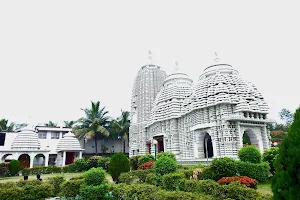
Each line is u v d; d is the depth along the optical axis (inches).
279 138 2197.3
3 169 1194.0
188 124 1374.3
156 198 365.1
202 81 1344.7
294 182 167.3
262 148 1139.3
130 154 2039.9
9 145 1701.5
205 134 1390.3
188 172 608.4
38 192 513.7
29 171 1288.1
